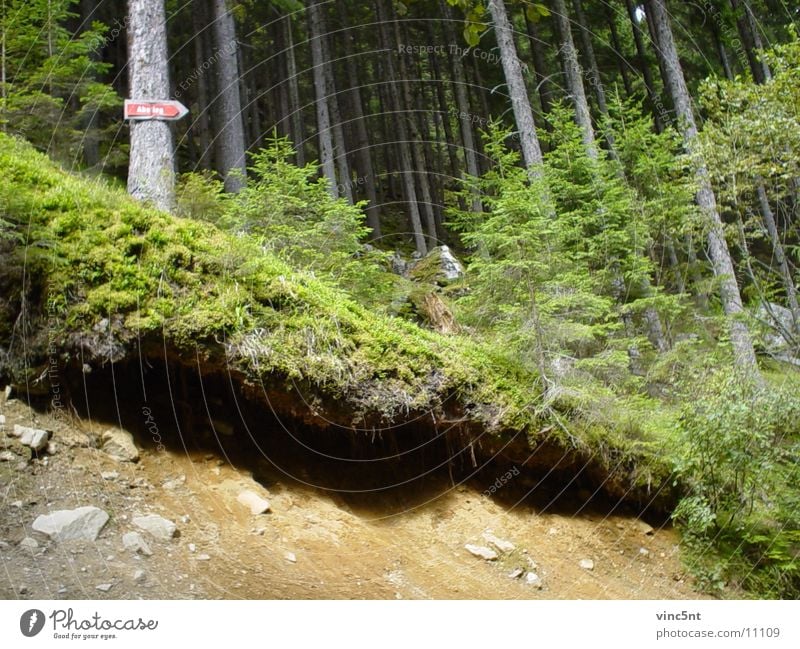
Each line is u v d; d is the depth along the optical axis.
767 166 6.68
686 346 6.72
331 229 6.11
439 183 18.70
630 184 8.96
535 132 9.46
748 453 5.19
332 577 3.50
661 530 5.57
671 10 17.70
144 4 6.45
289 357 4.05
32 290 3.86
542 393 5.05
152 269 4.04
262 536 3.62
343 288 5.81
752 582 5.09
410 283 7.27
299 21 17.88
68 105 7.23
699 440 5.22
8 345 3.75
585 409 5.29
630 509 5.59
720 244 8.47
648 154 8.95
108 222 4.20
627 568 4.87
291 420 4.44
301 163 14.57
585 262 7.04
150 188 5.75
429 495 4.70
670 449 5.61
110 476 3.54
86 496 3.34
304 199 6.34
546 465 5.16
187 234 4.33
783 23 16.17
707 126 7.11
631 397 5.84
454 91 18.72
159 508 3.51
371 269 6.25
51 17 6.89
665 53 11.03
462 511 4.68
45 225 4.05
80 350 3.79
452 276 9.12
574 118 13.20
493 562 4.27
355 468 4.60
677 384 6.12
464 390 4.70
